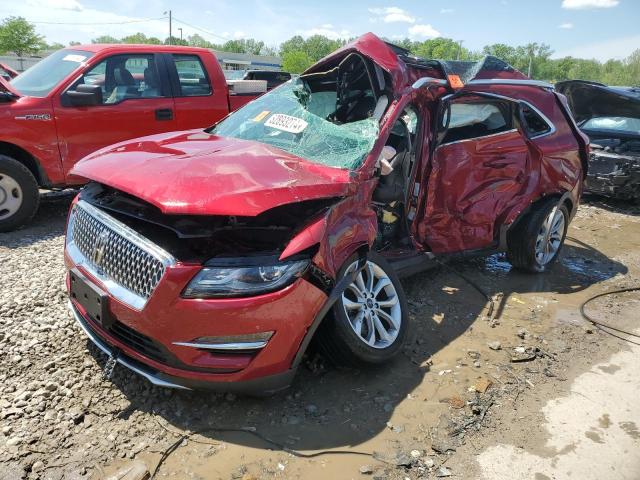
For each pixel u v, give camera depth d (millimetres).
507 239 5281
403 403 3232
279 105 4332
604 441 3064
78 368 3232
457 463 2801
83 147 6145
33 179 5773
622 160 8281
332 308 3135
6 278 4391
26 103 5742
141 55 6652
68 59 6461
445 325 4270
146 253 2730
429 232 4559
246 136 4078
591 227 7648
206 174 2932
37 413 2842
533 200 5211
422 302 4629
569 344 4121
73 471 2508
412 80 4156
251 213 2682
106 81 6375
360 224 3371
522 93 5211
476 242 4895
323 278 2936
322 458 2740
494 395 3395
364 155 3631
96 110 6168
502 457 2877
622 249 6680
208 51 7238
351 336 3195
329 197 3109
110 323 2887
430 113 4340
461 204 4664
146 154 3328
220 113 7227
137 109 6480
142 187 2811
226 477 2564
